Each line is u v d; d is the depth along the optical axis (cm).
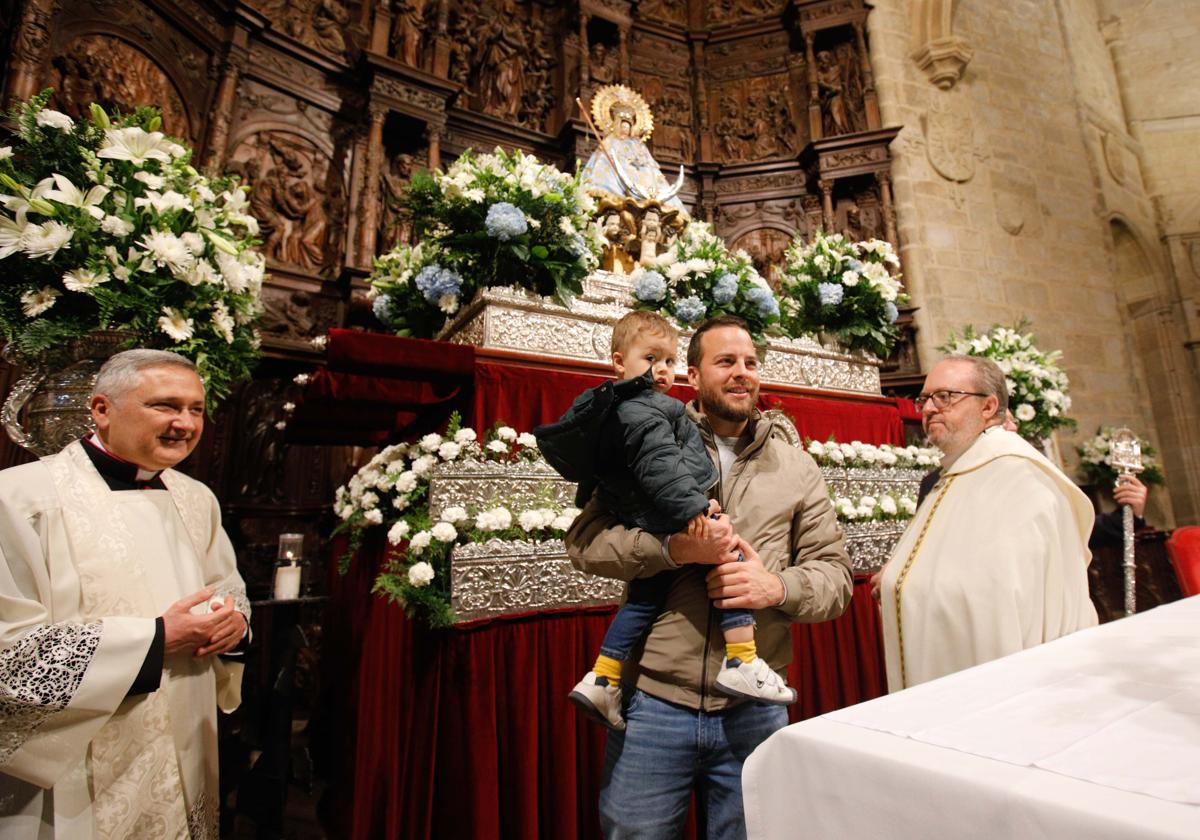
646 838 146
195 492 200
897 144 834
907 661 203
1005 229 876
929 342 771
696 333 189
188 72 547
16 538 149
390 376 247
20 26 411
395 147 670
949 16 884
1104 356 907
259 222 578
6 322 203
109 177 223
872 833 74
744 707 156
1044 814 60
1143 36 1187
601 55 815
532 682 223
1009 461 203
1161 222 1112
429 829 200
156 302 218
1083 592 190
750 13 908
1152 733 75
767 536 167
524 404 266
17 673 135
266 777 244
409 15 674
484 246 309
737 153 860
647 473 141
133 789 151
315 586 523
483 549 223
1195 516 989
